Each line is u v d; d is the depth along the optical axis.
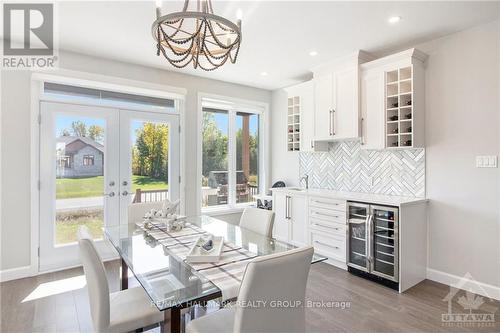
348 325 2.28
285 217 4.20
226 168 4.96
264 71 4.14
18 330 2.21
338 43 3.14
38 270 3.27
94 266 1.50
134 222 2.88
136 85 3.78
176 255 1.86
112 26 2.74
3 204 3.07
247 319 1.23
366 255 3.09
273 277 1.25
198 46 1.76
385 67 3.20
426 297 2.73
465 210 2.87
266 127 5.26
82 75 3.41
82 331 2.20
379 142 3.26
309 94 4.08
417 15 2.54
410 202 2.90
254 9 2.42
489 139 2.71
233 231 2.46
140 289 1.97
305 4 2.34
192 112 4.36
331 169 4.25
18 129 3.13
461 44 2.87
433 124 3.09
